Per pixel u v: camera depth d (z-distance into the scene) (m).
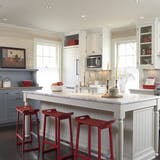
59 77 7.25
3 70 5.80
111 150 2.81
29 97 4.22
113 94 3.19
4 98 5.36
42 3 4.11
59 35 7.17
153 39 5.21
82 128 3.68
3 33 5.92
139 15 4.91
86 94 3.62
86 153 3.55
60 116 3.22
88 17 5.12
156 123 3.42
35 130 4.93
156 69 5.51
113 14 4.83
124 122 3.12
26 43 6.41
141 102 3.04
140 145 3.18
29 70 6.19
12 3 4.11
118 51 6.39
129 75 6.09
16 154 3.46
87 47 6.66
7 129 5.04
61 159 3.22
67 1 3.99
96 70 6.73
